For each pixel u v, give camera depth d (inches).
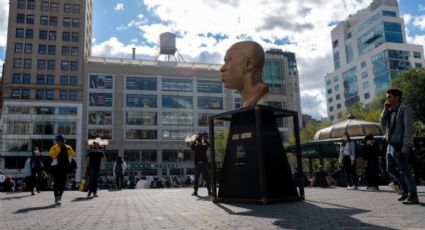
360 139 656.4
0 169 2214.6
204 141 438.0
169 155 2487.7
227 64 311.6
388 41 3474.4
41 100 2367.1
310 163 862.5
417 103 1582.2
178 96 2586.1
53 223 186.5
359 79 3754.9
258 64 302.2
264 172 257.0
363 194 341.4
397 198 283.4
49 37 2461.9
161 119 2522.1
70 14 2519.7
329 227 143.8
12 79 2351.1
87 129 2381.9
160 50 2815.0
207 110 2625.5
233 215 197.5
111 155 2389.3
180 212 223.5
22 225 181.0
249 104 288.0
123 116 2456.9
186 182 1636.3
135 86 2516.0
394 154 241.4
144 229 155.4
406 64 3366.1
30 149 2281.0
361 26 3922.2
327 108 4394.7
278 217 181.3
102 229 158.7
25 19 2443.4
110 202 340.2
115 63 2566.4
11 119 2297.0
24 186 1114.7
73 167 362.6
